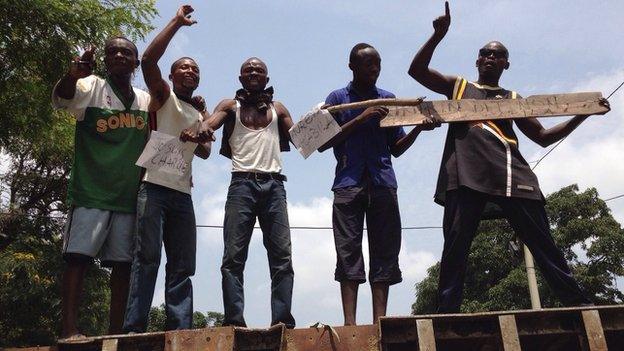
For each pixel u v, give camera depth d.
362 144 4.75
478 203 4.57
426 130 4.75
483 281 22.47
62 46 8.42
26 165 14.23
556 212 20.91
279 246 4.53
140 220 4.23
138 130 4.50
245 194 4.57
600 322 3.60
